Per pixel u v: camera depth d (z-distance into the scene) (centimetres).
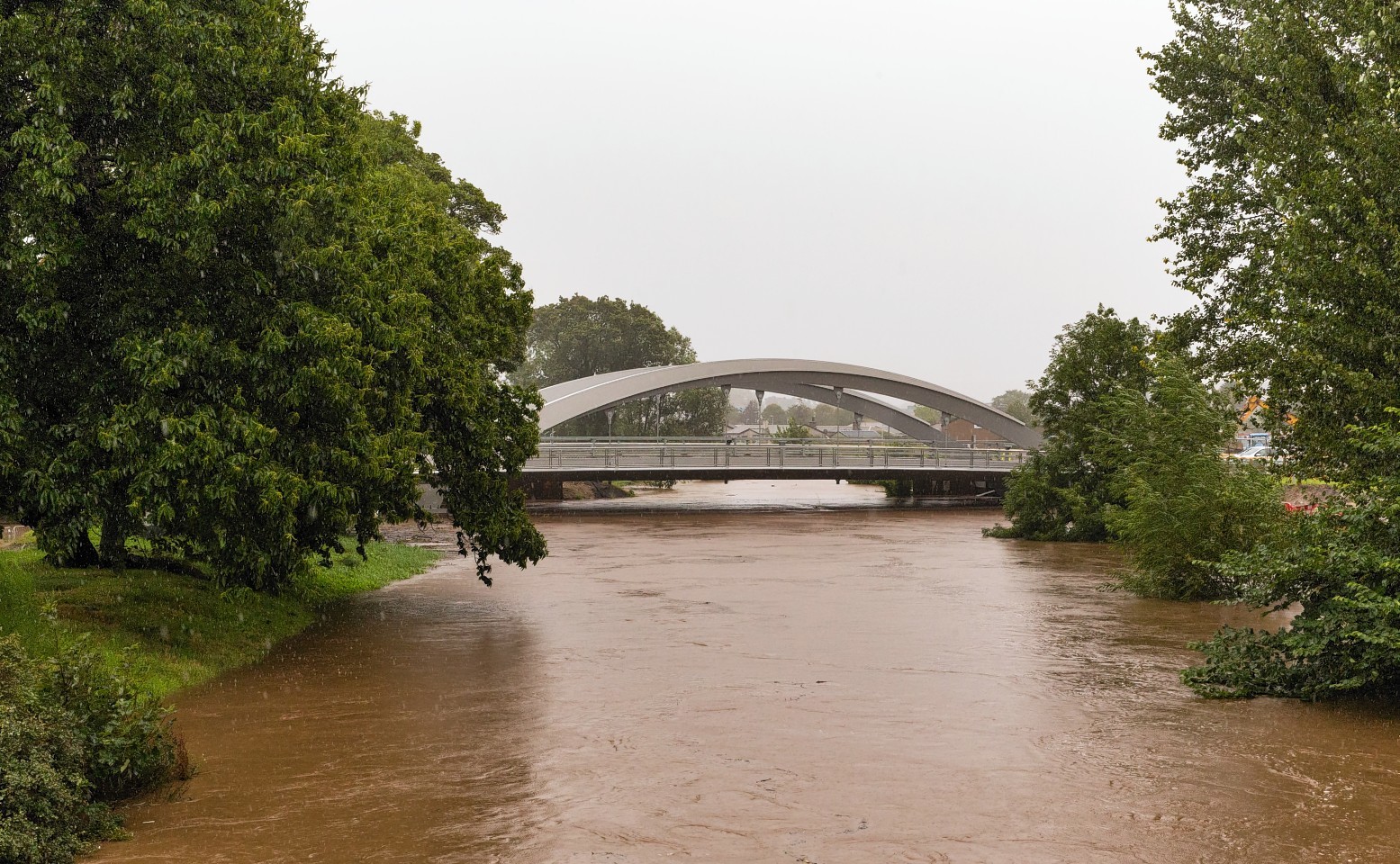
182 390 1384
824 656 1574
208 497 1326
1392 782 933
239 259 1433
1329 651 1252
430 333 2020
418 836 799
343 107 1712
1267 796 897
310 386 1416
